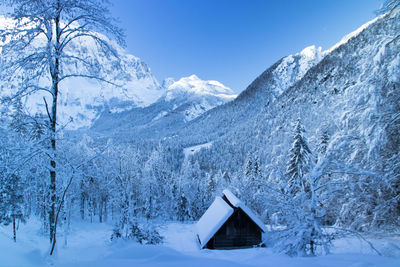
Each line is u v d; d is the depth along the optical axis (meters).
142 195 31.58
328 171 8.30
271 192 9.18
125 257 6.39
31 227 18.84
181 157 121.62
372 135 10.55
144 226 13.67
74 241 18.86
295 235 7.36
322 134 20.81
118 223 13.78
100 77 8.05
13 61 6.98
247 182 26.70
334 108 14.41
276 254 7.17
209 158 108.88
